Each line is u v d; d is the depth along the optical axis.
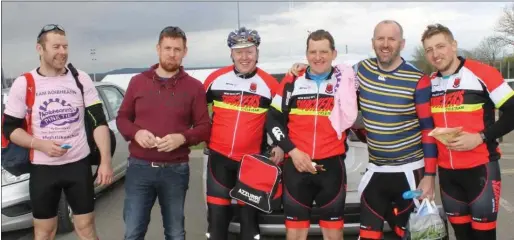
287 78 3.21
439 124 2.93
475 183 2.88
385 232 3.87
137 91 3.13
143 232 3.16
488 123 2.87
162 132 3.06
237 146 3.26
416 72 2.95
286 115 3.19
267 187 3.11
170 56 3.05
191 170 7.52
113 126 5.75
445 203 3.05
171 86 3.10
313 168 2.99
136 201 3.10
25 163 3.08
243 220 3.36
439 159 3.03
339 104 3.01
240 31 3.27
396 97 2.94
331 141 3.08
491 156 2.90
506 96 2.77
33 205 3.10
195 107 3.17
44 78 3.03
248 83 3.31
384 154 3.00
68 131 3.07
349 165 3.56
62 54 2.98
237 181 3.16
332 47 3.05
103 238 4.44
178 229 3.15
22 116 3.04
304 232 3.16
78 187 3.13
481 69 2.85
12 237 4.49
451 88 2.88
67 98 3.06
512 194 5.60
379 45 2.92
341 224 3.14
